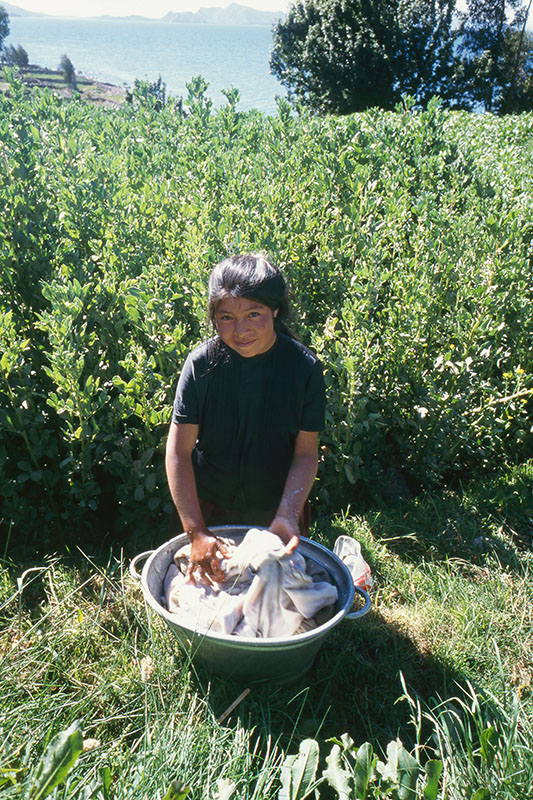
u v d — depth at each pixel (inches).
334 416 155.9
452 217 244.8
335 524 148.3
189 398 103.3
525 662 116.3
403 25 1606.8
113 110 477.4
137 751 95.2
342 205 240.7
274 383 101.9
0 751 86.2
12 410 135.9
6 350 128.5
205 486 114.4
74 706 99.4
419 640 119.6
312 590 99.3
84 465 135.0
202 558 100.8
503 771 88.5
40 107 351.6
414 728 104.1
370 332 160.9
